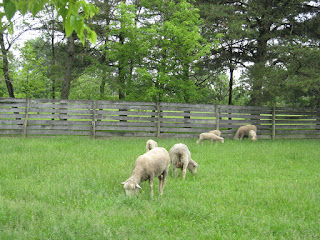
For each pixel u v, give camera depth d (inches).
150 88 706.2
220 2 919.7
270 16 823.7
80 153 459.8
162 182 297.4
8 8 101.2
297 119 821.9
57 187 279.4
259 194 285.3
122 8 744.3
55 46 1028.5
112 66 899.4
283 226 208.8
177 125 722.8
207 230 198.2
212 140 623.5
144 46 697.6
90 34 124.0
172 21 734.5
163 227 204.2
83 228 187.9
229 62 987.3
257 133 794.2
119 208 235.3
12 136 639.8
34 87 1082.7
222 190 293.4
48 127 658.8
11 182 299.0
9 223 197.3
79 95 1259.2
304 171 400.2
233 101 1724.9
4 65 888.3
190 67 784.9
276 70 787.4
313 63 757.9
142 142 608.7
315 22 871.7
